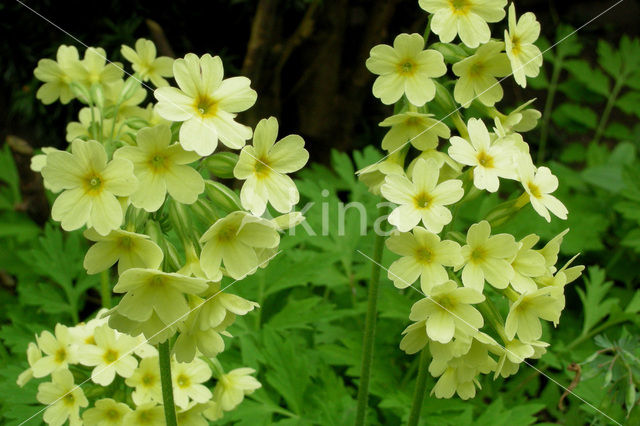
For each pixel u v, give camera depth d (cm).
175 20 68
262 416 45
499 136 33
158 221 32
